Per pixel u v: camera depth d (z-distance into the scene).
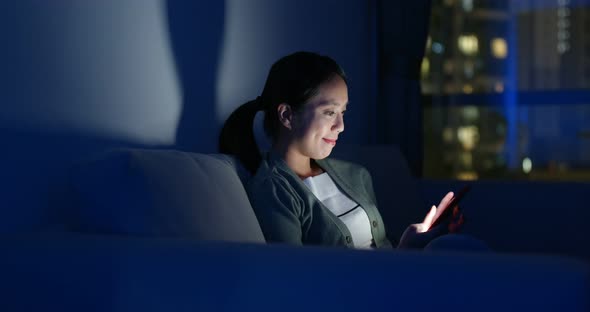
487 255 0.72
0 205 1.12
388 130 3.29
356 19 3.15
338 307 0.73
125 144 1.48
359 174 1.78
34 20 1.20
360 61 3.19
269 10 2.30
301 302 0.74
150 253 0.83
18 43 1.16
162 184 1.01
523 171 4.26
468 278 0.68
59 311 0.87
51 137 1.24
